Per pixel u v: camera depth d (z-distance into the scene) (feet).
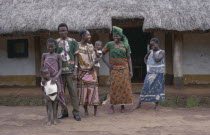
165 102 21.57
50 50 14.74
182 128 13.19
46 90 14.05
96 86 16.39
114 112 17.66
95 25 21.33
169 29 20.86
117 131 12.69
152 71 17.85
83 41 16.02
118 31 16.80
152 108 18.57
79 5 24.49
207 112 17.70
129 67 17.42
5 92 25.00
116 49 16.90
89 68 16.05
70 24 22.03
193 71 25.89
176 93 22.13
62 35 15.33
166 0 24.20
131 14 22.11
